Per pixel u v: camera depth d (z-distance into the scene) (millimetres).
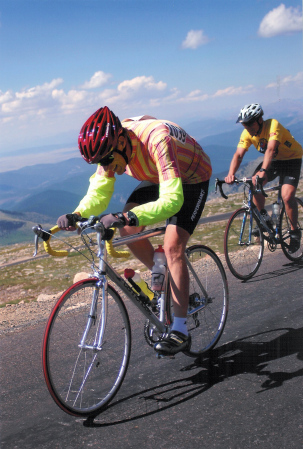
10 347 3793
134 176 2916
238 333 3562
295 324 3574
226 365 2939
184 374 2871
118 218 2277
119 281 2633
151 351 3365
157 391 2650
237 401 2389
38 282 26906
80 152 2396
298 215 5746
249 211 5312
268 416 2176
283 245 5770
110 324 2619
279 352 3025
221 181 5305
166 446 2020
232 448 1934
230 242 5180
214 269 3480
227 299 3561
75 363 2367
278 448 1889
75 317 2395
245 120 4977
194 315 3203
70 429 2271
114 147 2340
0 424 2379
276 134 5016
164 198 2434
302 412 2168
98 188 2869
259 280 5238
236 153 5418
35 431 2271
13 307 6574
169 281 3018
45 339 2232
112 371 2576
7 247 84312
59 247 50531
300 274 5234
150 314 2836
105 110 2338
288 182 5438
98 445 2090
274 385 2525
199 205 2949
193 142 2953
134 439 2117
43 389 2824
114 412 2432
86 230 2363
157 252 3035
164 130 2562
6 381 3000
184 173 2873
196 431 2123
